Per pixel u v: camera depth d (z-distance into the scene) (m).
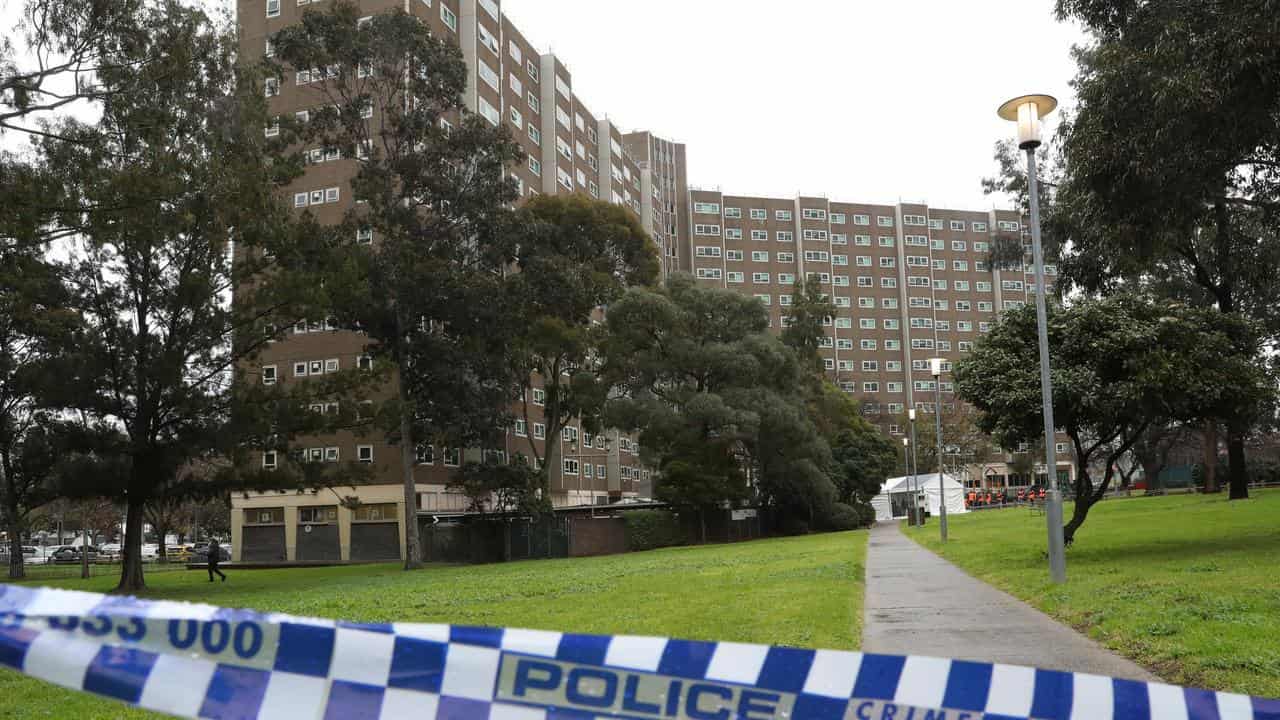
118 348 32.53
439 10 68.94
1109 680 2.57
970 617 11.99
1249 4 19.33
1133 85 20.84
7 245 23.36
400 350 43.75
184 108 25.44
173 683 2.26
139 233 23.47
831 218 134.50
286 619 2.38
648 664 2.52
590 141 95.88
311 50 41.72
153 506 37.44
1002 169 51.44
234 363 36.97
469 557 49.81
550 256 46.09
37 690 9.17
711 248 129.25
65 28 21.31
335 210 64.25
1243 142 21.41
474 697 2.42
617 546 51.34
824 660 2.57
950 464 95.12
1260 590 11.67
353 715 2.34
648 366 52.75
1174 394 19.27
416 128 42.75
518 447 73.12
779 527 61.25
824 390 70.38
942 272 136.75
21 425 39.91
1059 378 19.31
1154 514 38.56
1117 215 23.02
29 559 74.50
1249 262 33.88
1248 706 2.59
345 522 63.44
